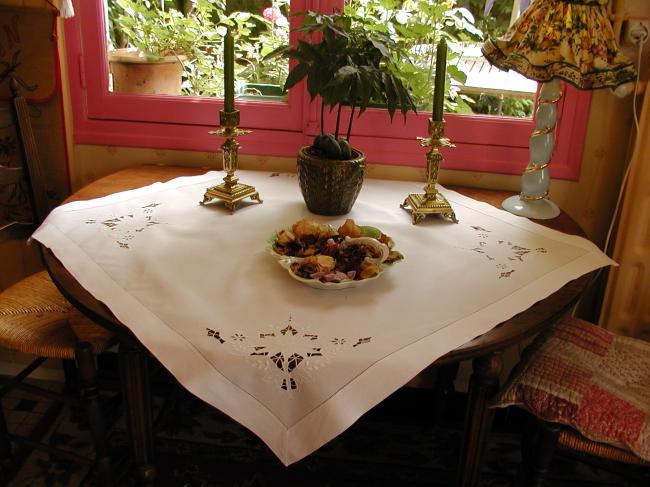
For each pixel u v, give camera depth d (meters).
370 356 0.98
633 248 1.66
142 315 1.07
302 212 1.53
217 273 1.21
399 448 1.85
